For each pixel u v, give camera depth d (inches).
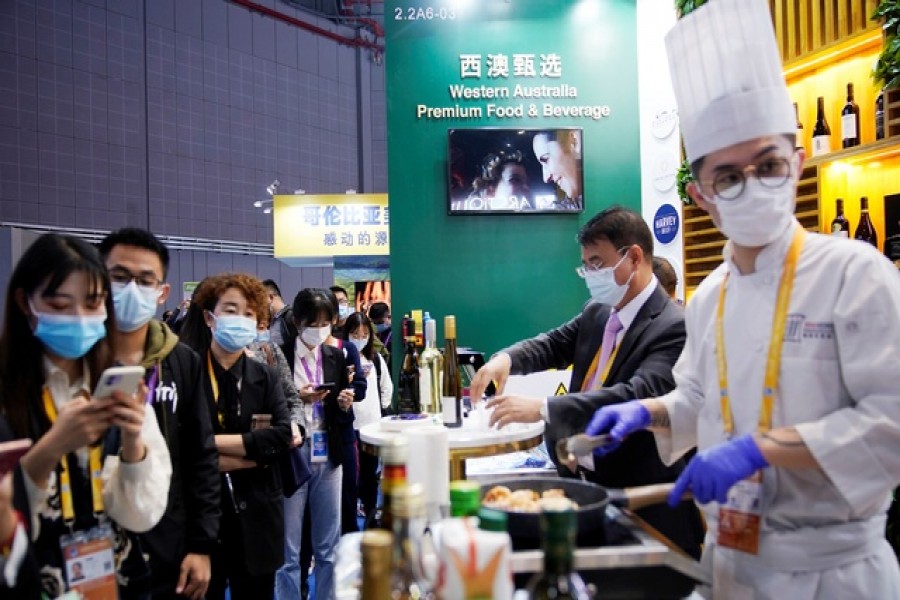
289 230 371.2
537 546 44.7
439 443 52.2
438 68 175.5
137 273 70.8
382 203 371.6
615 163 177.5
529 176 173.2
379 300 379.9
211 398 96.1
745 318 53.1
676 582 41.8
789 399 49.7
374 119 554.3
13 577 42.8
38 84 365.1
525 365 93.6
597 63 176.6
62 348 55.0
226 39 456.4
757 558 50.3
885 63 110.8
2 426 52.0
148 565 68.5
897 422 44.8
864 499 45.2
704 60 51.7
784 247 51.9
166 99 422.9
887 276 47.9
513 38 175.6
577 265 176.7
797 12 140.9
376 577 35.2
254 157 472.4
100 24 391.2
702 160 52.4
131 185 405.1
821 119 136.8
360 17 535.2
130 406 51.8
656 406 59.1
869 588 48.2
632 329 81.5
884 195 125.9
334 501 131.6
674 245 165.8
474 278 175.8
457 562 35.2
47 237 56.2
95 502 58.3
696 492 46.0
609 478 75.8
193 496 76.7
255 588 97.9
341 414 135.3
